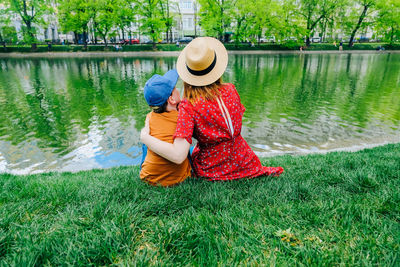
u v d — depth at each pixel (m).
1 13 39.47
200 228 1.70
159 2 45.75
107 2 43.31
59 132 9.19
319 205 2.00
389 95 14.36
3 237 1.57
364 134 8.63
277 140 8.21
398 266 1.32
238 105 2.32
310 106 12.24
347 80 19.05
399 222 1.78
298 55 42.69
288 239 1.60
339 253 1.45
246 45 49.28
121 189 2.36
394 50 49.38
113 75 22.47
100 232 1.66
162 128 2.19
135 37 60.59
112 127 9.72
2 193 2.39
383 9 45.75
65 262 1.39
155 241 1.61
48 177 3.89
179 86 15.21
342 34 52.88
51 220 1.89
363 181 2.45
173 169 2.37
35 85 17.91
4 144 8.12
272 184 2.42
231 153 2.41
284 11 46.72
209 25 43.91
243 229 1.70
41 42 47.56
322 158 3.98
